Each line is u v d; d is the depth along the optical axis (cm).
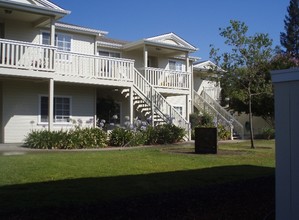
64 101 2034
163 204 637
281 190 447
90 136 1689
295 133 433
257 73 1822
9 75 1617
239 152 1527
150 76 2258
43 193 702
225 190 762
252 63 1756
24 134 1889
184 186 808
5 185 771
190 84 2700
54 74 1738
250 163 1206
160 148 1670
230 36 1739
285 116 443
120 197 687
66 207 600
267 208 620
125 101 2306
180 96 2766
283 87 446
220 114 2603
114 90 2262
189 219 556
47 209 586
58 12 1702
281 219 446
